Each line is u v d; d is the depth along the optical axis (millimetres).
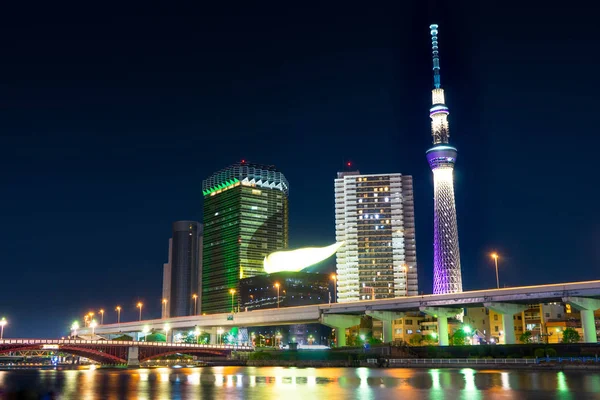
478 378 105812
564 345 143875
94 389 96375
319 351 192625
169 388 96312
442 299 181875
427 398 74250
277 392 85188
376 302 199625
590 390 81500
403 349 176500
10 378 133250
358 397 76625
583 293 150250
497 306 170000
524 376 109062
